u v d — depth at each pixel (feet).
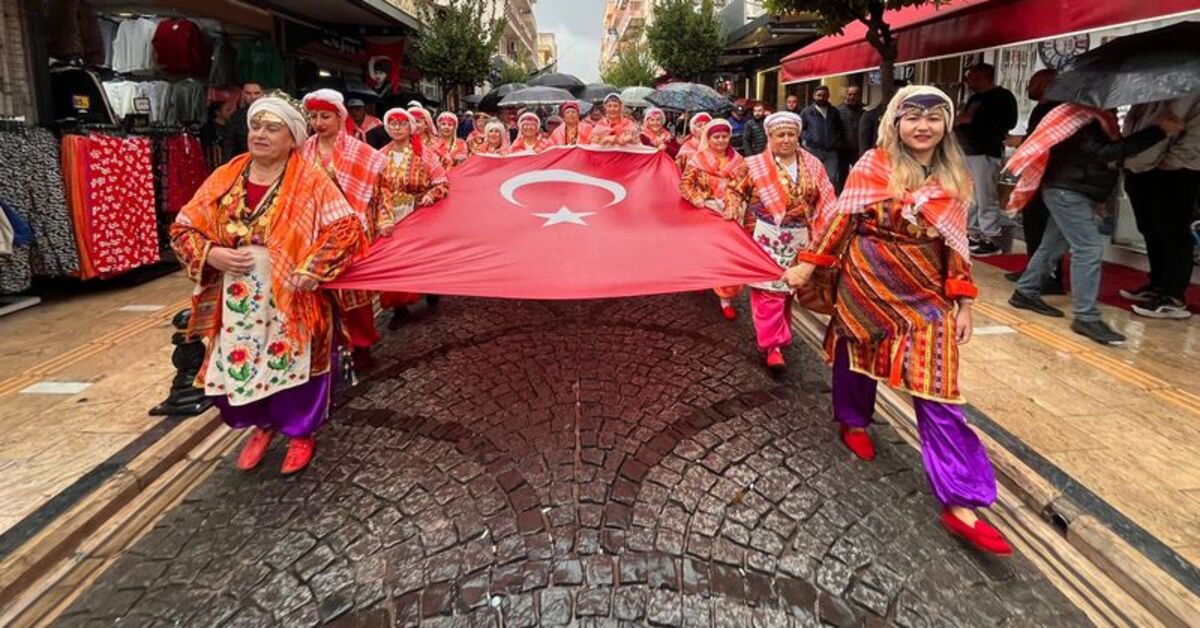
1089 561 8.76
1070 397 13.00
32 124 20.51
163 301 20.65
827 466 11.25
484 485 10.77
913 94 8.82
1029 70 28.04
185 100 30.37
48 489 10.19
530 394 14.26
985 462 8.99
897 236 9.20
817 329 18.34
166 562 9.04
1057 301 19.34
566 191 14.83
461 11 57.88
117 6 29.43
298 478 11.09
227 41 31.19
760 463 11.35
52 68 22.57
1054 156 16.30
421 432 12.59
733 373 15.33
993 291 20.51
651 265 11.78
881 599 8.23
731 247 12.54
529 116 26.12
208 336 10.42
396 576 8.71
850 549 9.13
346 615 8.06
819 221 12.11
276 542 9.43
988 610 8.04
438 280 10.96
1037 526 9.48
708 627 7.82
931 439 9.19
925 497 10.36
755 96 71.72
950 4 24.49
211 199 10.12
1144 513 9.28
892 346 9.44
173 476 11.04
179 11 29.94
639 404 13.70
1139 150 15.10
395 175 16.42
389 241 12.07
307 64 38.52
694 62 70.49
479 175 15.55
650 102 42.11
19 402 13.29
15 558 8.59
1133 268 22.70
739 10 65.62
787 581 8.55
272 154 9.93
